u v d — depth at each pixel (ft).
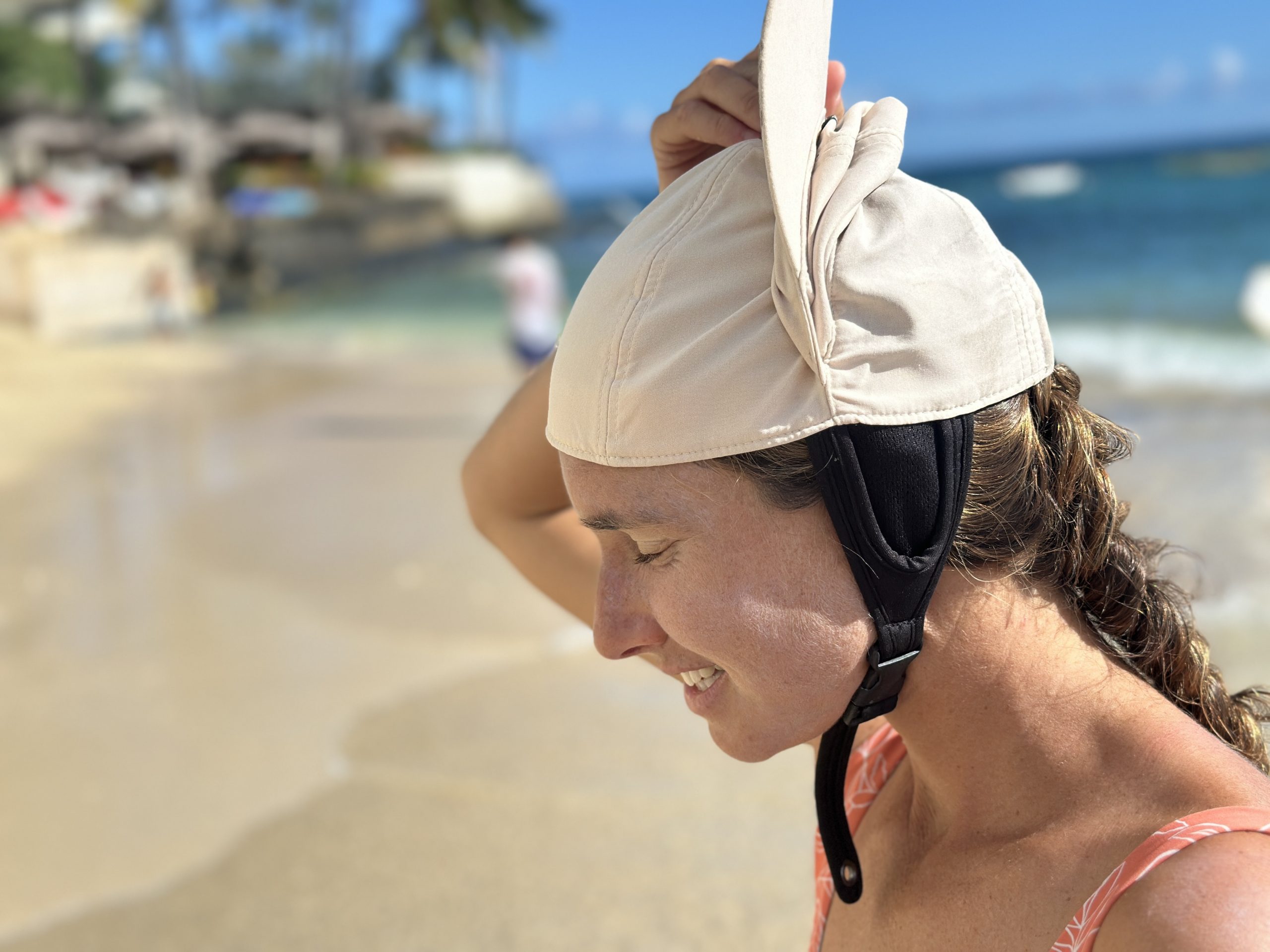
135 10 120.16
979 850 2.94
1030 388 2.88
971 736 2.93
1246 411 27.61
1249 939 2.15
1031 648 2.86
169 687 15.70
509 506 4.50
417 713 14.23
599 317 2.78
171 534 23.39
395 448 31.04
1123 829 2.64
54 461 31.40
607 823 11.46
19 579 20.93
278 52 156.25
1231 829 2.38
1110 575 3.08
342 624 17.54
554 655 15.69
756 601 2.72
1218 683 3.29
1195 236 98.53
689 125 3.47
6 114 139.33
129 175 139.74
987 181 220.84
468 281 91.71
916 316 2.59
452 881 10.69
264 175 139.74
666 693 14.17
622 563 2.98
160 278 60.39
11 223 75.72
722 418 2.63
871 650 2.74
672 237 2.73
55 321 56.29
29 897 10.87
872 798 3.67
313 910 10.39
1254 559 16.43
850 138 2.82
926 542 2.68
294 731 14.03
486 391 40.40
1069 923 2.59
